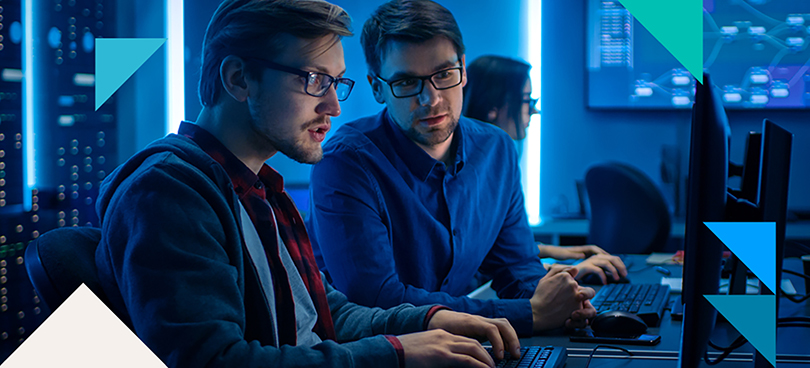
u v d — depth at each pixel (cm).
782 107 388
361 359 83
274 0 93
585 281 169
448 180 157
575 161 413
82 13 693
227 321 77
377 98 156
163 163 84
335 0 430
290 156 98
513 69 281
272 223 98
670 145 400
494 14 416
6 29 661
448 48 144
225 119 96
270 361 78
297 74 93
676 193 390
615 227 267
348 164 144
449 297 132
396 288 135
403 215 149
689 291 84
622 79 404
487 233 167
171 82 479
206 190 84
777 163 99
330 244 141
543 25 411
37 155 685
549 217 400
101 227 86
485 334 102
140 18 482
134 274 76
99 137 698
